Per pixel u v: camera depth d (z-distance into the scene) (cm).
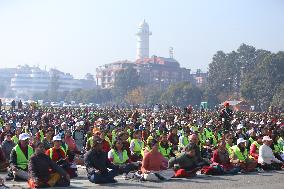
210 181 1905
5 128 2900
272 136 2895
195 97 19012
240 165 2236
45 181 1684
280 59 16775
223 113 3928
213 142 3334
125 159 2181
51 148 2005
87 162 1852
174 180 1941
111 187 1720
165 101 19475
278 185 1800
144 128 3375
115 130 3105
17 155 1894
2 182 1633
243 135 3316
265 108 16825
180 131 3531
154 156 1950
